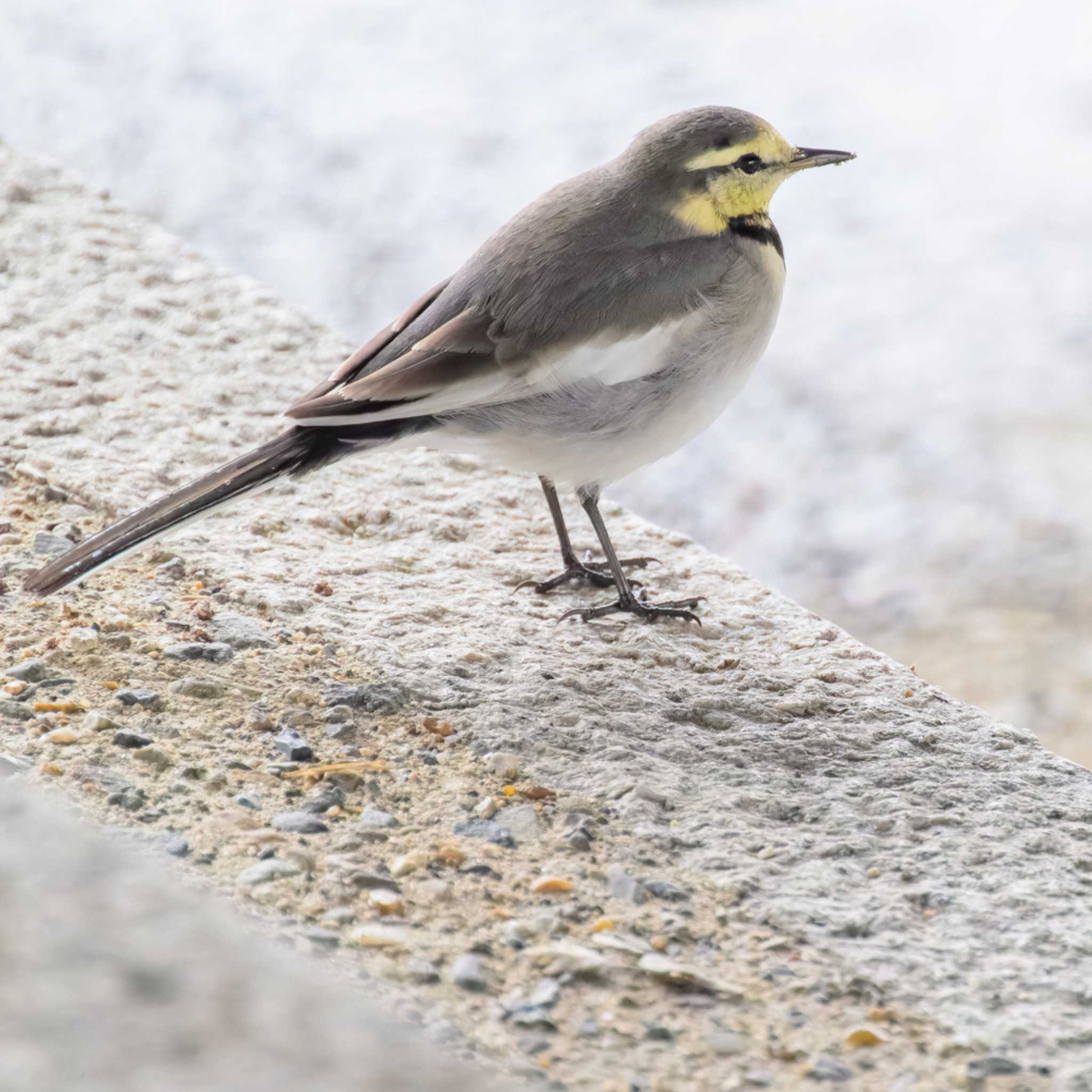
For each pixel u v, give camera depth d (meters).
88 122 31.27
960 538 22.81
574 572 9.36
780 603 9.32
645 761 7.53
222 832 6.79
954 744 7.90
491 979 6.05
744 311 8.56
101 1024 4.99
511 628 8.76
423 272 27.50
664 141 8.51
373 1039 5.44
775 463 24.59
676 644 8.79
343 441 8.09
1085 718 19.34
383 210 28.64
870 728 8.02
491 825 7.00
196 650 8.17
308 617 8.62
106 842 6.53
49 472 9.73
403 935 6.23
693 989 6.05
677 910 6.51
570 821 7.03
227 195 29.39
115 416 10.42
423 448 9.52
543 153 30.12
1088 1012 6.00
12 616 8.42
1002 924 6.48
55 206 13.12
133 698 7.71
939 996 6.06
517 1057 5.64
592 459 8.60
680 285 8.34
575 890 6.59
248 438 10.33
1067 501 23.34
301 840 6.80
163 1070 4.83
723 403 8.84
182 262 12.48
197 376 11.02
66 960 5.34
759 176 8.64
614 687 8.25
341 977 5.90
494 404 8.28
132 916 5.81
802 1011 5.97
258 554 9.28
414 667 8.23
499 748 7.55
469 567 9.45
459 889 6.56
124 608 8.58
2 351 11.08
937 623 21.33
